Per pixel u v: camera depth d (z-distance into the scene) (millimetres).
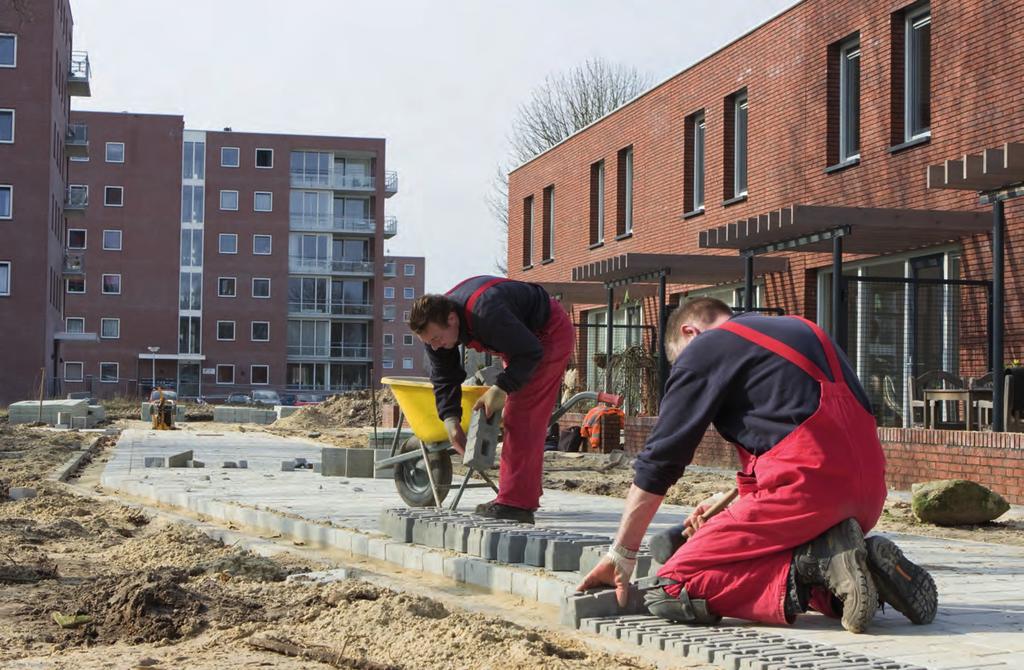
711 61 20922
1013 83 13508
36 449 16891
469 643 3971
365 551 6586
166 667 3809
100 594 4797
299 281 79688
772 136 18891
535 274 30406
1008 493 10328
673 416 4250
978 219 13539
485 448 6582
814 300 17875
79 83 61094
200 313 76875
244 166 78000
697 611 4277
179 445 19594
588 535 5789
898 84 15875
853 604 4094
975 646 3953
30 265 50062
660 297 18562
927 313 14883
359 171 81500
